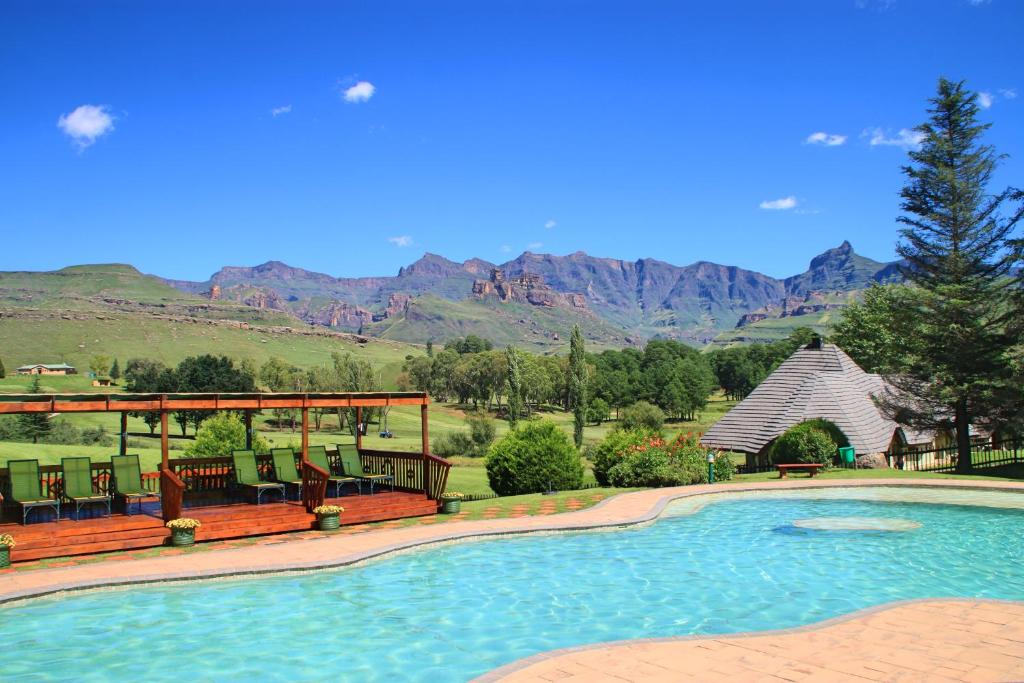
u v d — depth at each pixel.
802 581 12.84
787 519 19.08
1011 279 31.47
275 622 10.73
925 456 38.34
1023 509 20.20
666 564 14.20
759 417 36.44
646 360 182.12
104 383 137.75
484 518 18.84
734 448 35.66
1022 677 7.73
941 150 34.16
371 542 15.62
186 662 9.16
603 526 17.50
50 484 17.30
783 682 7.64
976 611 10.30
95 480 17.97
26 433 52.38
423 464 20.58
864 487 24.28
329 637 10.05
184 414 68.44
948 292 32.84
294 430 96.44
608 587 12.52
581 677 7.85
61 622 10.77
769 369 163.25
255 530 16.70
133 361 161.75
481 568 13.95
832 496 22.77
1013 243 31.94
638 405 91.69
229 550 15.04
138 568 13.32
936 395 32.56
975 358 31.88
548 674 7.95
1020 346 31.53
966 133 33.91
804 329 127.31
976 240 33.31
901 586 12.46
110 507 17.31
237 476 19.05
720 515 19.73
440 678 8.55
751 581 12.86
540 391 138.50
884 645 8.84
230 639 10.00
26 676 8.71
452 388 159.88
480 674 8.68
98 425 77.25
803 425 31.25
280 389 119.69
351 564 14.01
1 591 11.70
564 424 126.44
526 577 13.24
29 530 14.91
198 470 19.94
